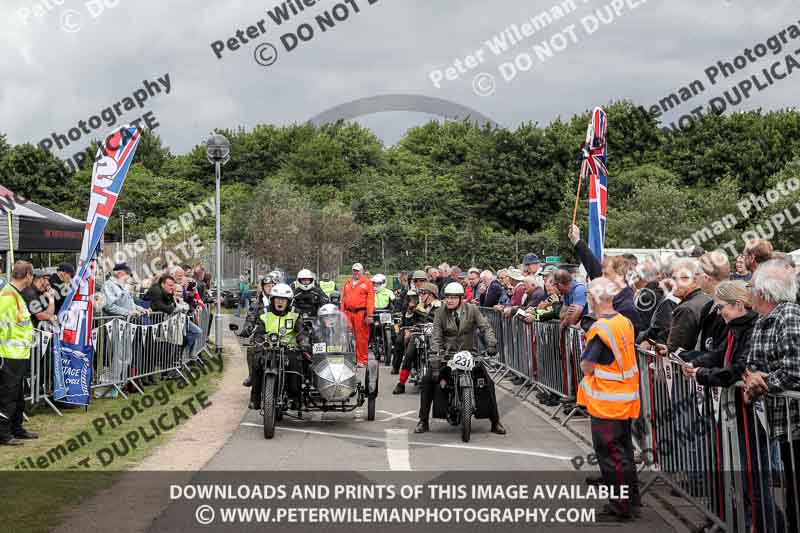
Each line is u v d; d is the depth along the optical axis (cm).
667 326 725
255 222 3097
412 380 1290
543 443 844
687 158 5519
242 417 1017
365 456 780
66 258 3641
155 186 5731
